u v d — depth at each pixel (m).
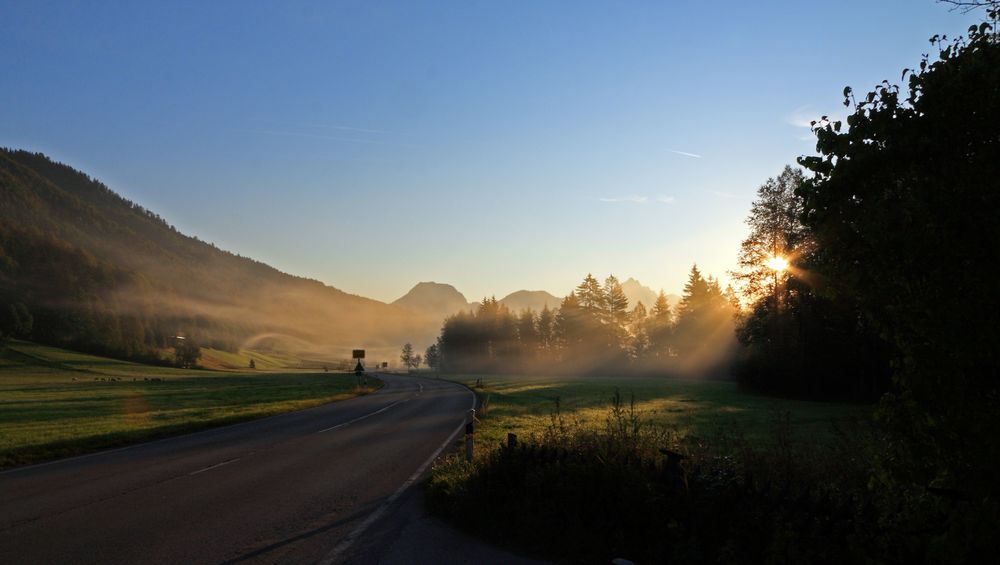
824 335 41.28
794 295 43.53
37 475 12.50
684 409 30.75
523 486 8.20
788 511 5.86
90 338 155.12
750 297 47.25
